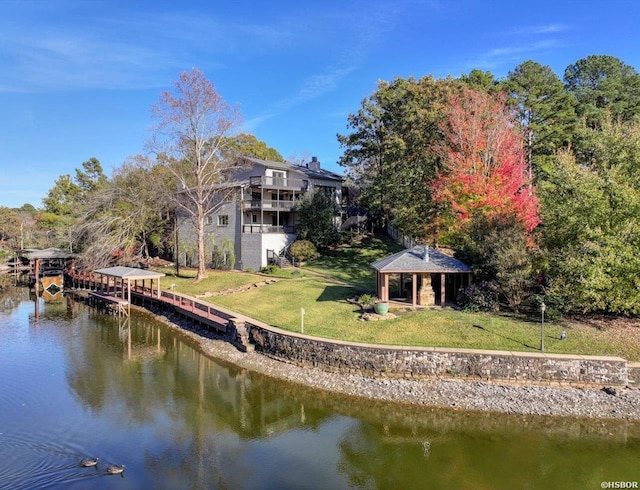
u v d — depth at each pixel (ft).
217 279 129.70
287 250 145.28
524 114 138.21
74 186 254.88
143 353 82.12
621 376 57.67
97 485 39.70
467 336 67.36
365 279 115.14
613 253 64.69
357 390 61.21
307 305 91.30
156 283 134.31
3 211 252.83
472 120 100.01
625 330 66.18
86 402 59.41
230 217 150.41
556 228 76.28
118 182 164.86
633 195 66.59
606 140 76.43
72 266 165.99
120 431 51.11
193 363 75.77
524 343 64.18
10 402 59.06
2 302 138.62
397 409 56.24
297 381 65.51
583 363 58.49
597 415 52.95
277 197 152.25
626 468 43.01
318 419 54.49
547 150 136.46
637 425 51.06
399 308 81.76
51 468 42.55
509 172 93.15
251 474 42.32
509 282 72.84
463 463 44.29
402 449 47.16
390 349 63.67
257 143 234.99
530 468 43.27
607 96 167.94
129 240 148.66
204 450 47.03
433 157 112.16
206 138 132.57
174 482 40.57
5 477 40.65
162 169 166.50
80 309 126.62
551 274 75.46
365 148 143.02
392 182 125.29
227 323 87.20
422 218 112.88
